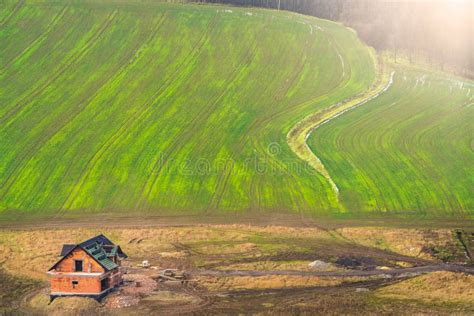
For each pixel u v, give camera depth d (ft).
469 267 253.85
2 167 382.63
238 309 207.92
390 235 290.56
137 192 353.72
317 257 263.29
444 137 405.59
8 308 210.18
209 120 424.46
